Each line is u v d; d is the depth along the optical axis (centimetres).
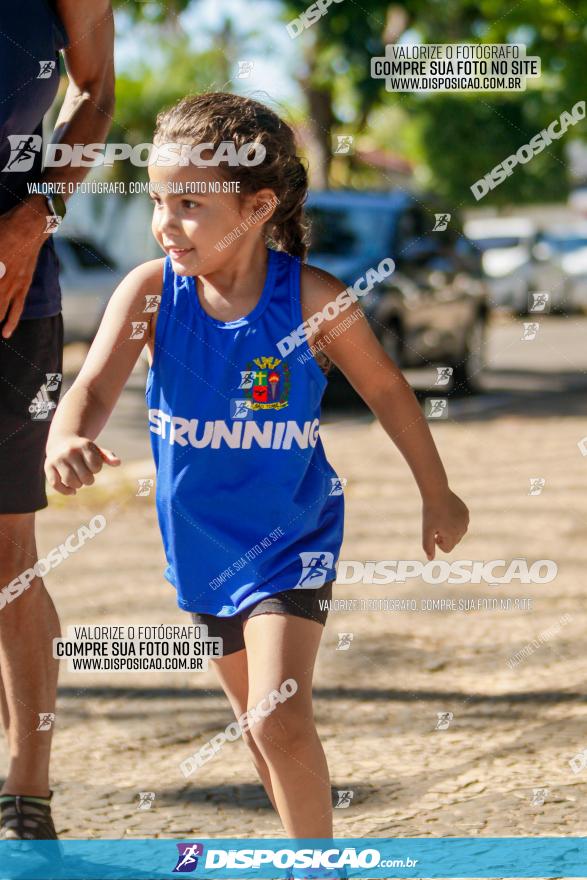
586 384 2970
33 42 597
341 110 3322
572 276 4884
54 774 715
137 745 767
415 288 2541
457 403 2603
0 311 582
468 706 830
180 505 551
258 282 551
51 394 625
